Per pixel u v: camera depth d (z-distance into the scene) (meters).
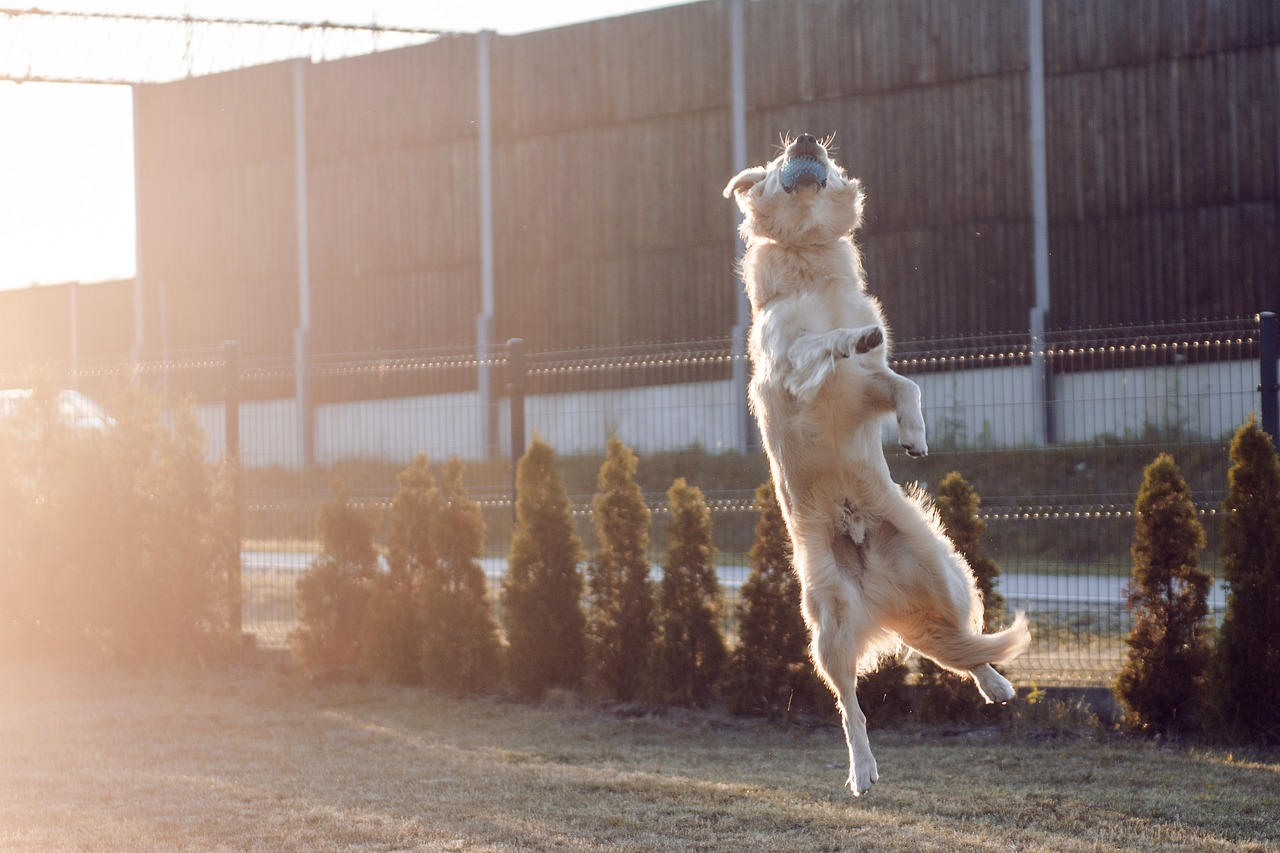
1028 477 12.66
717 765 8.01
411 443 17.33
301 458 16.75
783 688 9.45
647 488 16.22
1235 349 11.78
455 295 25.83
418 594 11.06
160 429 12.45
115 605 11.94
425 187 26.22
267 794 7.27
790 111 22.56
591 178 24.39
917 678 9.28
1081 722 8.86
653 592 10.19
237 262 28.80
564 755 8.34
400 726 9.35
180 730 9.22
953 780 7.45
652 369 17.44
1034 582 11.98
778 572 9.56
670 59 23.59
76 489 12.19
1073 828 6.37
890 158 21.81
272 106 28.19
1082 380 12.74
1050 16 20.64
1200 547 8.70
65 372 14.52
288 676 11.27
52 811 6.91
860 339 5.53
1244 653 8.31
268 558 13.95
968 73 21.20
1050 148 20.66
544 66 24.86
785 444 6.02
